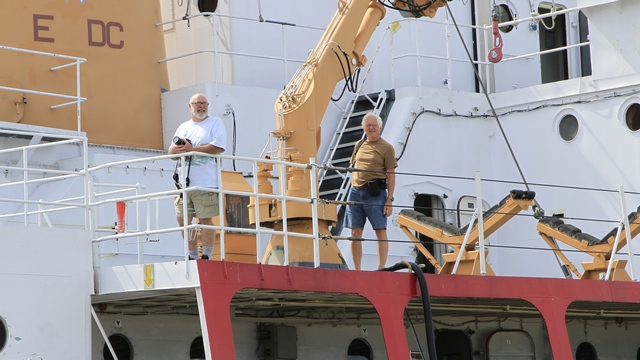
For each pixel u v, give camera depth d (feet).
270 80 193.77
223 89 172.04
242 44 190.29
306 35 200.23
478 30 216.74
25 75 161.48
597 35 187.42
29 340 115.14
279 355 144.36
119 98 170.81
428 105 188.34
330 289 122.21
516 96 194.08
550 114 190.29
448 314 163.12
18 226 116.06
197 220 127.03
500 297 138.21
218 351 110.73
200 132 119.75
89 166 154.20
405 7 156.15
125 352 132.98
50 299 117.08
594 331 181.37
